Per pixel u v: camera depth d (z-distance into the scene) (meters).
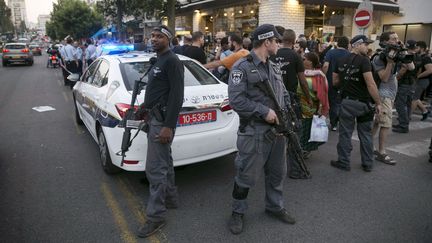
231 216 3.27
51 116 7.92
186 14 18.39
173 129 2.98
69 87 12.91
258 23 13.25
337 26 13.80
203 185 4.19
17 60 23.92
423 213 3.53
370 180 4.36
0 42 57.69
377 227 3.27
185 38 7.56
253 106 2.86
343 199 3.83
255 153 3.00
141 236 3.10
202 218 3.42
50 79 15.76
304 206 3.67
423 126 7.34
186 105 3.73
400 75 6.27
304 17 12.88
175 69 2.92
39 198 3.84
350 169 4.71
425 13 13.77
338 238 3.09
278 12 12.36
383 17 15.20
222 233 3.17
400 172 4.64
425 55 7.54
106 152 4.32
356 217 3.45
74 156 5.18
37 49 39.28
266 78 2.92
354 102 4.42
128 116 3.28
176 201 3.60
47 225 3.30
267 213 3.51
